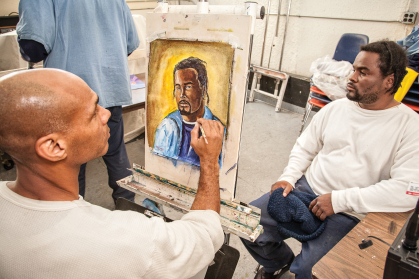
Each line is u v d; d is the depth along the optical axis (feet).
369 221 2.84
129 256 1.42
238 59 2.52
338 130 3.67
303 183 4.03
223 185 2.88
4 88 1.31
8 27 9.96
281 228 3.47
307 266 3.16
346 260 2.35
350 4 9.37
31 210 1.41
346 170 3.56
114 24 4.27
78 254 1.36
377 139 3.36
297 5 10.62
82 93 1.51
